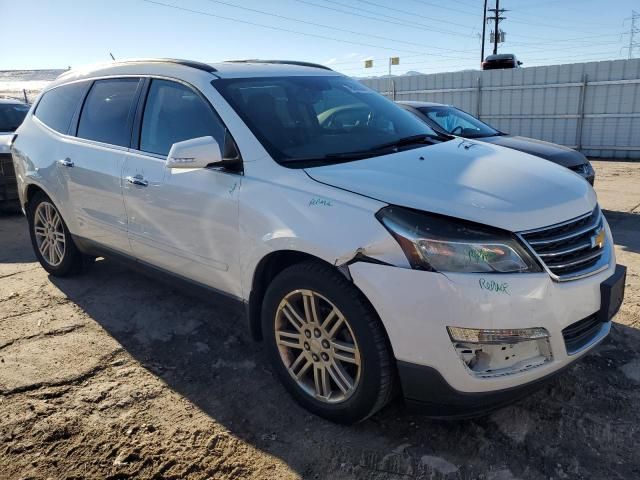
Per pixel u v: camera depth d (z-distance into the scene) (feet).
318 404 9.28
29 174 15.71
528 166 10.10
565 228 8.43
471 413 8.18
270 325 9.73
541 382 8.16
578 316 8.33
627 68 47.03
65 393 10.28
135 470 8.28
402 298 7.79
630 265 17.28
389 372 8.29
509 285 7.64
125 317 13.51
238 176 10.02
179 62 12.17
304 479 8.07
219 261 10.51
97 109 13.91
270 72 12.24
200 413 9.66
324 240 8.41
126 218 12.60
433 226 7.89
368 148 10.78
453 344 7.68
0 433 9.10
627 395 9.92
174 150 9.51
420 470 8.16
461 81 57.72
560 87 51.06
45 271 17.01
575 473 8.04
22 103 30.35
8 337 12.52
